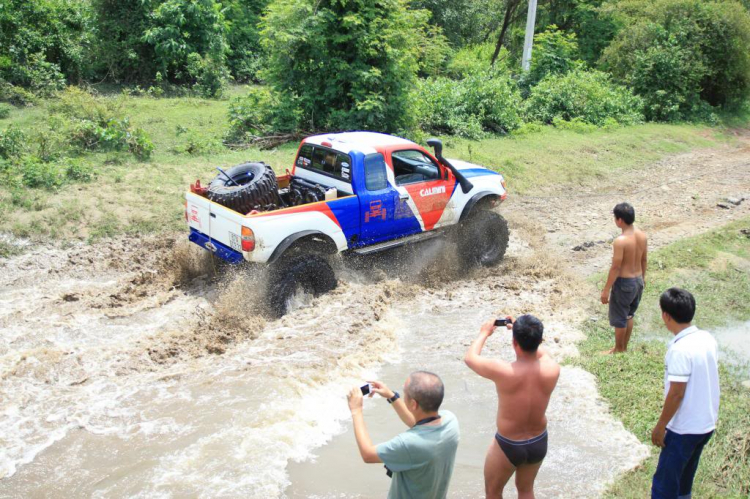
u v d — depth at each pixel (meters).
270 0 23.91
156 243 9.30
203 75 19.12
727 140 20.58
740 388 6.20
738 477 4.92
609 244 10.52
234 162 12.43
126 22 19.06
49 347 6.54
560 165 14.79
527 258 9.77
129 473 4.80
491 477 4.11
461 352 6.95
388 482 4.84
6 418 5.40
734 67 23.75
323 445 5.27
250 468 4.90
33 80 16.19
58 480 4.71
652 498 4.36
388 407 5.90
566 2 27.30
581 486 4.88
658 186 14.33
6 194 9.77
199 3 19.45
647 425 5.59
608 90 20.61
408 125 15.20
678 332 4.18
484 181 9.53
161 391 5.91
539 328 3.89
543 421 3.99
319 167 8.56
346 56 14.67
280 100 14.76
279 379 6.13
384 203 8.31
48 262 8.59
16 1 16.91
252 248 7.17
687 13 23.56
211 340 6.82
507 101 17.55
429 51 21.27
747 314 8.01
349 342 6.97
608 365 6.54
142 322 7.24
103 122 12.87
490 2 30.69
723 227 11.19
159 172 11.57
